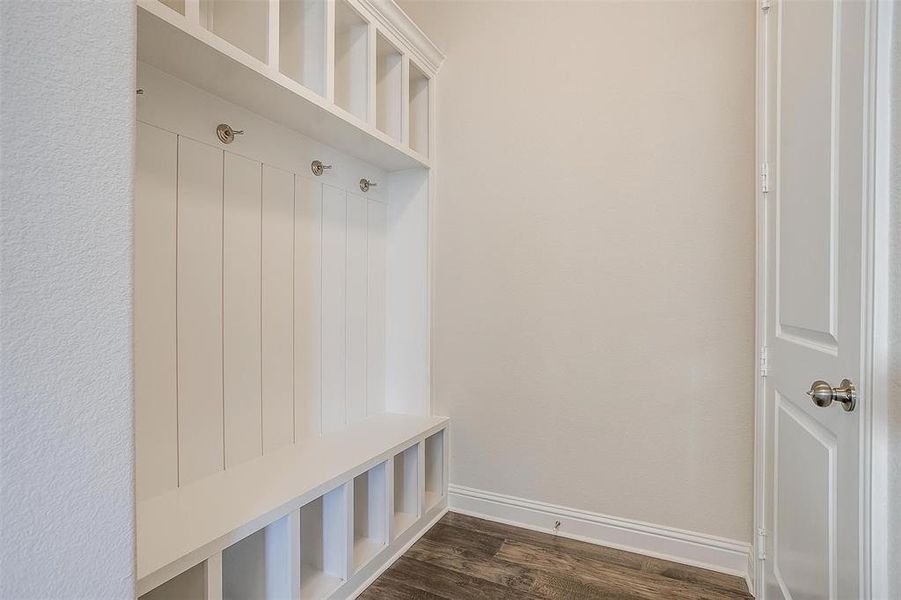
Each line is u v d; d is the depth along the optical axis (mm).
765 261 1551
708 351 1906
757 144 1599
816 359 1078
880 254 786
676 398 1961
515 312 2277
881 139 784
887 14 778
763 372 1579
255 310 1769
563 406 2174
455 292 2418
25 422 533
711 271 1898
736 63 1860
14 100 526
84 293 592
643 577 1829
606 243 2086
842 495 918
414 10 2518
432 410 2465
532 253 2238
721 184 1882
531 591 1737
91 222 601
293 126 1875
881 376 779
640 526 2018
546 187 2209
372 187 2428
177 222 1483
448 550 2029
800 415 1217
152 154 1410
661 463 1988
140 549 1151
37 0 550
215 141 1604
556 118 2189
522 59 2264
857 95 858
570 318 2160
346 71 2014
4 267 516
